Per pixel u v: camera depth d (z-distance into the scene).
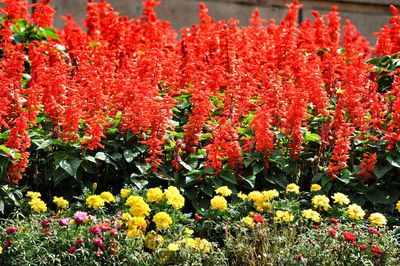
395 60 9.55
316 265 7.01
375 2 16.22
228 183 8.26
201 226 7.67
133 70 9.30
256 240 7.34
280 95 8.55
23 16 11.42
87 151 8.30
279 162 8.27
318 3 16.09
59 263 6.86
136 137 8.40
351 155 8.54
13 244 6.98
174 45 10.87
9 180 7.97
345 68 9.77
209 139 8.48
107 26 10.69
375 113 8.36
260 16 16.14
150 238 7.23
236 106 8.65
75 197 7.95
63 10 15.67
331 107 9.08
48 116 8.52
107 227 7.04
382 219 7.41
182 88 9.34
